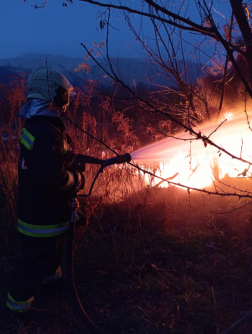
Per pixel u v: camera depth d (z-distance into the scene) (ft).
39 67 7.67
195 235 12.46
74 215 8.03
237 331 8.02
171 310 8.69
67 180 7.50
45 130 7.18
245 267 10.52
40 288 9.63
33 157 7.27
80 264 10.92
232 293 9.30
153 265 10.43
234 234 12.48
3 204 14.30
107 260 11.20
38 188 7.61
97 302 9.15
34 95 7.49
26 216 7.77
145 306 8.93
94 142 14.78
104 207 13.98
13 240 12.38
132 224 13.32
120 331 8.13
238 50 6.89
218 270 10.37
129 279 10.21
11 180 14.97
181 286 9.59
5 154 15.70
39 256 7.87
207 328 8.14
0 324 8.17
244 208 13.85
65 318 8.56
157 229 13.00
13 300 7.97
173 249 11.79
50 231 7.79
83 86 12.89
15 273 7.97
